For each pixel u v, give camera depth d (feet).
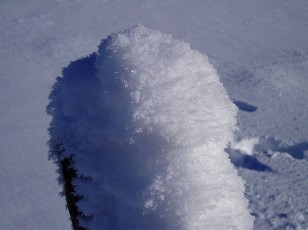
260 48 17.38
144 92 1.90
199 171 1.81
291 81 14.52
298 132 11.68
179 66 1.97
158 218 1.75
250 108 12.91
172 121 1.85
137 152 1.90
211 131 1.87
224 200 1.81
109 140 2.00
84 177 2.06
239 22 20.06
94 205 1.95
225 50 17.37
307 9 21.11
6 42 19.13
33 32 19.94
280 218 8.74
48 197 10.66
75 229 2.18
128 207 1.85
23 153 12.32
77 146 2.11
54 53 18.02
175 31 19.42
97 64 2.12
